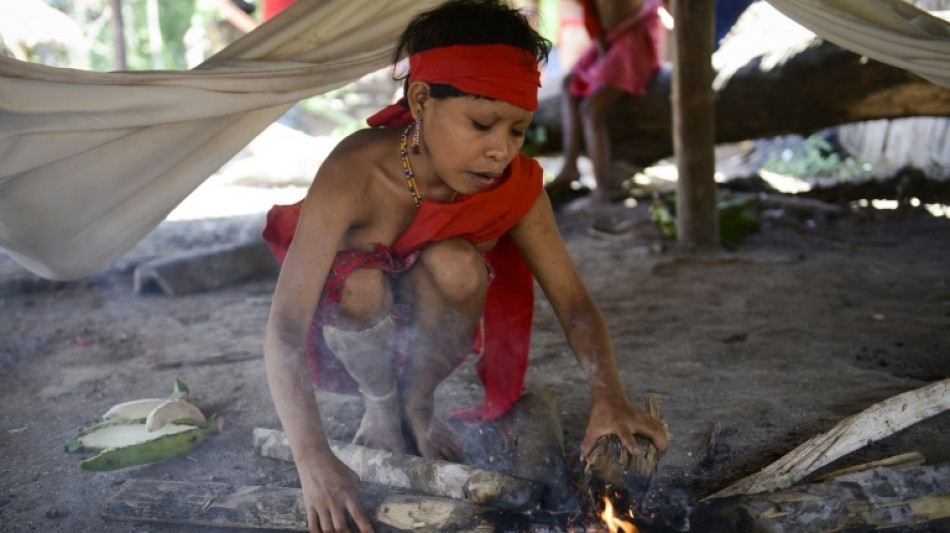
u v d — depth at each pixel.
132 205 2.58
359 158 2.25
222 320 4.55
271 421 2.94
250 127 2.69
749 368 3.39
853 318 4.16
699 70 5.82
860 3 2.57
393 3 2.70
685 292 4.89
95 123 2.33
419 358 2.52
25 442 2.83
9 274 5.37
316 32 2.64
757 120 7.39
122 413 2.76
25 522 2.22
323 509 1.91
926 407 2.25
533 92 2.05
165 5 19.73
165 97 2.42
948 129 8.30
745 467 2.41
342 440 2.73
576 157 8.16
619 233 6.92
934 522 1.97
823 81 6.97
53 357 3.93
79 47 10.55
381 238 2.34
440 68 2.02
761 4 8.68
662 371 3.39
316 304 2.18
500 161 2.07
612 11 7.56
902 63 2.56
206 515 2.11
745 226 6.57
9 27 9.42
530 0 7.18
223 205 8.87
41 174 2.36
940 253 5.84
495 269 2.61
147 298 5.12
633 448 2.09
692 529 1.92
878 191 8.11
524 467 2.33
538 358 3.66
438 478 2.12
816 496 1.95
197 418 2.71
